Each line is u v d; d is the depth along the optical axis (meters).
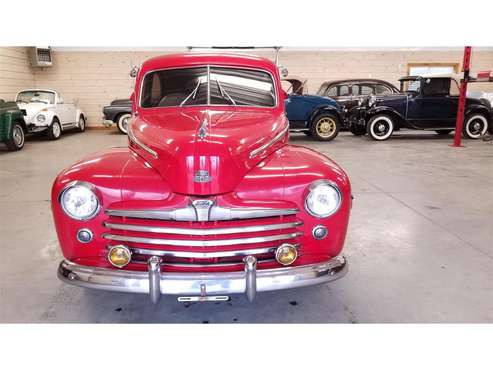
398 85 12.31
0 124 7.43
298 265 1.88
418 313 2.17
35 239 3.21
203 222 1.88
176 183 1.91
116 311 2.21
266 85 2.92
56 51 11.86
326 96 9.78
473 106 9.24
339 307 2.24
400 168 5.93
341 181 2.00
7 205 4.12
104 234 1.91
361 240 3.16
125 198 1.93
